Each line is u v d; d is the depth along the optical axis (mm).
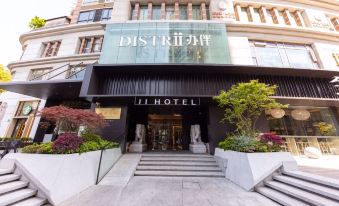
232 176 6730
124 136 9930
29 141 11609
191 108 12367
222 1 13859
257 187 5559
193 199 4898
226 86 10438
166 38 12031
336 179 4359
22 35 15633
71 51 14258
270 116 10859
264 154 6102
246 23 12852
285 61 12391
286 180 5180
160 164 8281
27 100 13531
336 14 14773
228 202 4699
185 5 14484
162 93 10258
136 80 10586
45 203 4344
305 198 4105
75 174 5293
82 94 9219
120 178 6715
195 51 11555
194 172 7594
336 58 12766
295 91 10414
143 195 5176
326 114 11273
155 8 14344
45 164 4758
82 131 8086
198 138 11523
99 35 14547
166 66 10125
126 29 12281
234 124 10047
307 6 14602
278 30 13016
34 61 14242
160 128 14453
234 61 11844
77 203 4547
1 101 13828
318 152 9109
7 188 4086
